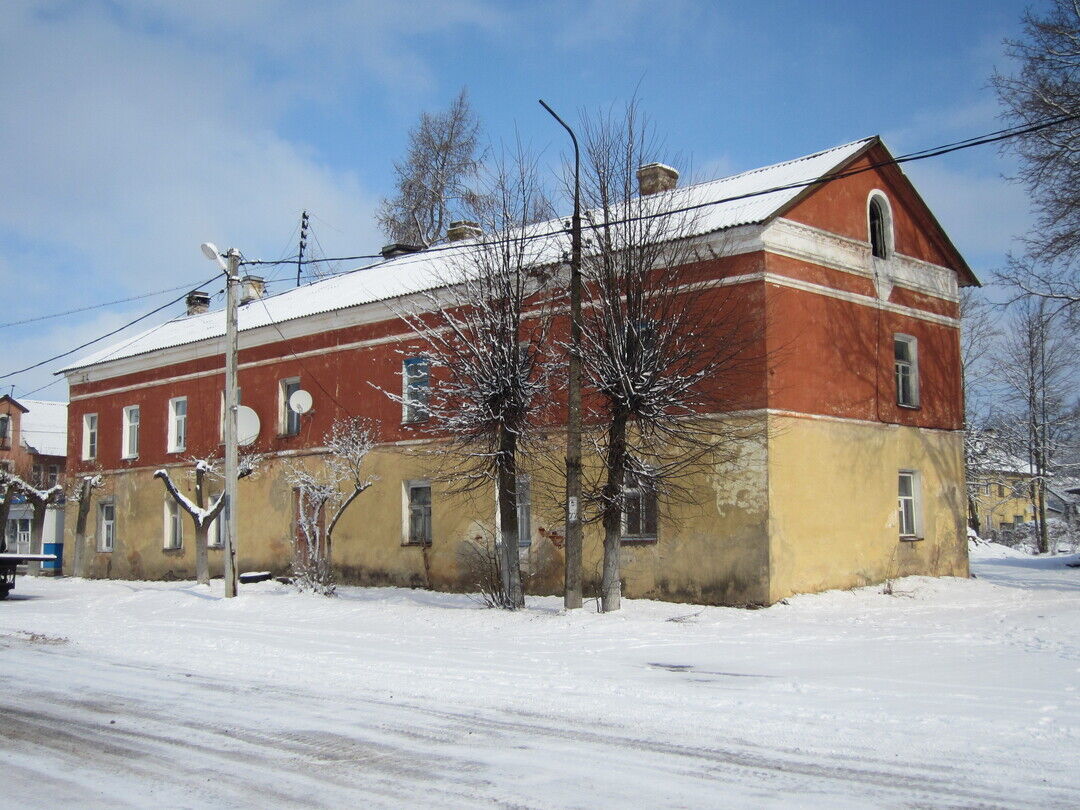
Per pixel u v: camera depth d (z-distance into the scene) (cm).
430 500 2473
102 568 3416
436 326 2406
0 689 1076
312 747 788
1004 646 1317
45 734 848
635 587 2000
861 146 2162
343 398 2659
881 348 2197
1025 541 5516
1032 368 4791
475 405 1861
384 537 2527
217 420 3039
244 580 2683
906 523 2267
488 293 1869
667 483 1848
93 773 719
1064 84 2567
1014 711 896
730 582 1862
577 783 671
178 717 912
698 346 1823
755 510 1845
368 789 666
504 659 1270
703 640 1427
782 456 1880
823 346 2020
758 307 1886
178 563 3131
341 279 3144
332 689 1054
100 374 3525
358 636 1552
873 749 762
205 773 714
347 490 2620
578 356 1764
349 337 2662
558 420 2045
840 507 2014
